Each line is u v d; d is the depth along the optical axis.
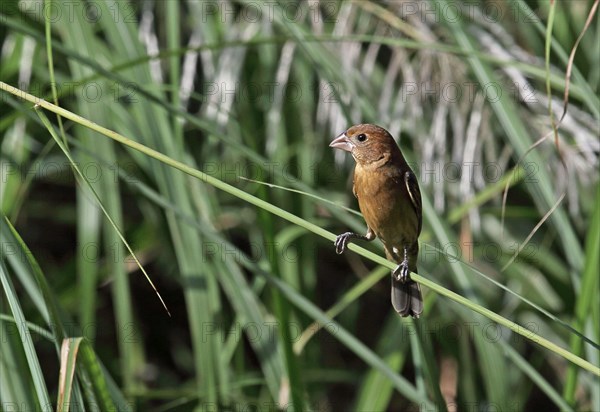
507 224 12.62
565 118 10.66
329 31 11.74
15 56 10.54
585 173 11.12
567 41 11.73
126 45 9.66
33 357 6.12
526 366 8.37
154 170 9.13
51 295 6.41
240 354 10.68
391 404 14.19
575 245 8.82
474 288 8.95
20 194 9.71
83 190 9.62
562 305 12.46
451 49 9.09
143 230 12.59
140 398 12.27
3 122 8.95
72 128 10.08
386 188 8.38
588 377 8.51
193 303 8.94
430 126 11.59
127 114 9.83
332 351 13.94
